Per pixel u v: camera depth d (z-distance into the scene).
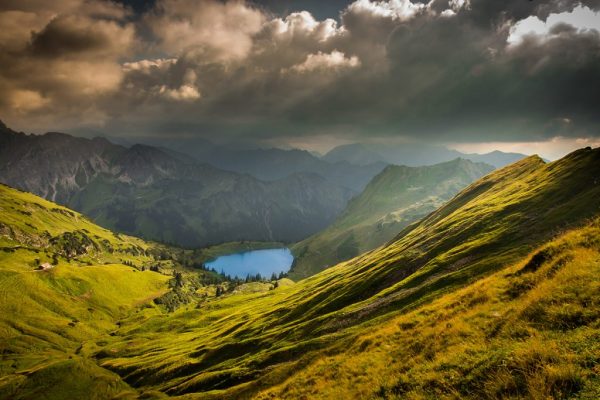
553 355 17.59
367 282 117.56
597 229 31.09
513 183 165.75
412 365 27.39
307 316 120.38
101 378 160.38
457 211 165.75
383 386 25.70
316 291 162.25
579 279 24.59
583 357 16.59
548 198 104.12
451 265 88.69
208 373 113.00
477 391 18.66
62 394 153.12
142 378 154.38
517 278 32.47
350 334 75.94
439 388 21.33
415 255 118.25
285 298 198.00
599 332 18.12
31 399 151.50
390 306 81.50
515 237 87.12
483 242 91.62
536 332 21.36
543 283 27.08
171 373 142.25
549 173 132.50
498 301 30.20
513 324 24.05
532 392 15.50
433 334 30.92
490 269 72.00
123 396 135.12
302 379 40.34
